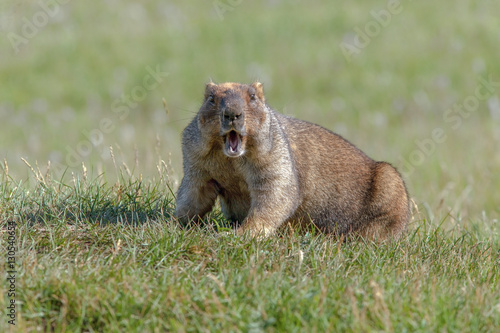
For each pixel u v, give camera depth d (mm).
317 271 8656
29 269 7895
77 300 7391
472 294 7922
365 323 7051
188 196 10523
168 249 8953
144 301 7418
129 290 7590
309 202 11398
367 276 8539
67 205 10430
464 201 17312
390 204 11602
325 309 7316
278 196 10305
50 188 11016
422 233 11539
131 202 10914
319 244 9492
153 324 7133
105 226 9711
